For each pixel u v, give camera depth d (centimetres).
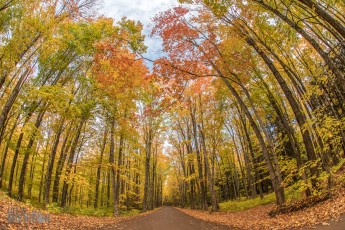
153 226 1284
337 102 1512
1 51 1170
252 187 3109
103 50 1305
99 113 1956
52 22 1260
